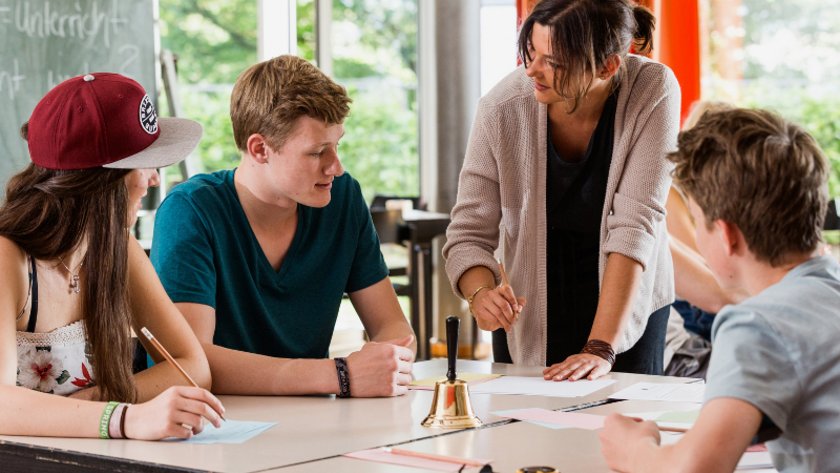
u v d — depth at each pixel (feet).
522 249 7.80
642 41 7.38
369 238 7.59
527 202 7.72
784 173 4.07
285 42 17.60
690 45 15.08
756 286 4.27
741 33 15.94
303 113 6.41
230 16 24.22
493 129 7.71
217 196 6.86
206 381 6.29
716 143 4.22
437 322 19.42
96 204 5.65
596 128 7.51
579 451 4.66
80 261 5.84
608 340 7.07
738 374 3.85
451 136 19.36
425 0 19.57
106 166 5.60
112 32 14.30
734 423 3.79
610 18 6.73
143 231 14.49
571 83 6.74
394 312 7.57
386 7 23.81
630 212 7.38
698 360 9.68
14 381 5.35
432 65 19.39
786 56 16.30
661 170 7.41
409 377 6.35
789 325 3.92
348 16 23.68
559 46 6.66
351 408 5.83
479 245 7.80
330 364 6.27
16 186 5.66
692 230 10.23
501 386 6.43
